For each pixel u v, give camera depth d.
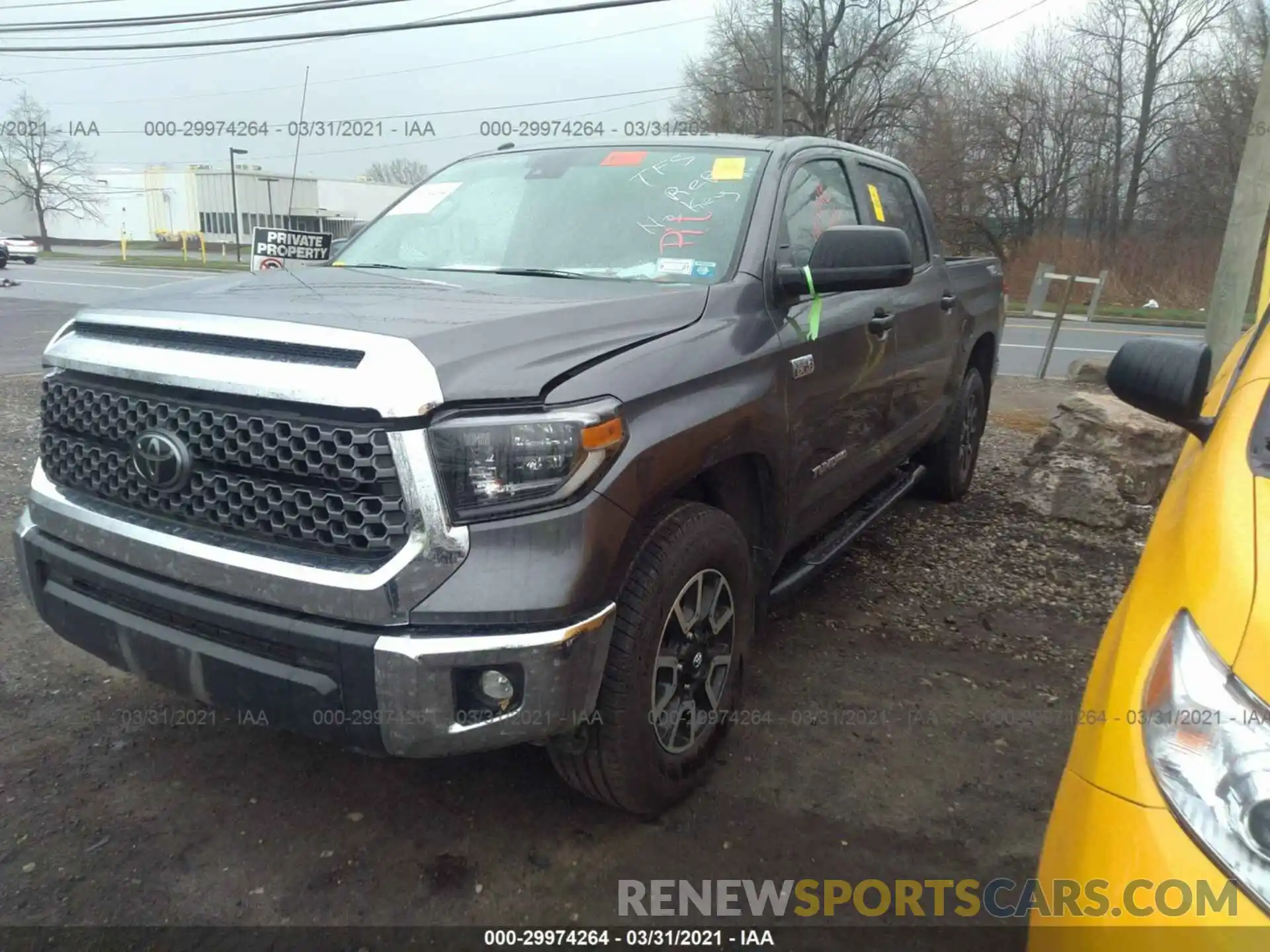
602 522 2.24
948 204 36.00
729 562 2.80
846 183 4.14
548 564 2.16
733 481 3.03
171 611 2.37
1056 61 36.00
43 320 15.80
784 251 3.35
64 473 2.69
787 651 3.86
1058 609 4.38
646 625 2.42
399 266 3.49
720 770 3.01
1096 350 16.61
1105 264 33.41
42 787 2.82
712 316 2.88
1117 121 35.44
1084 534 5.44
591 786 2.56
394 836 2.66
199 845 2.60
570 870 2.55
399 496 2.12
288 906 2.39
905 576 4.73
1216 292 8.41
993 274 5.98
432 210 3.79
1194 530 1.76
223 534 2.35
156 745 3.06
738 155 3.58
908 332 4.30
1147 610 1.76
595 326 2.54
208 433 2.32
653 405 2.45
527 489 2.15
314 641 2.16
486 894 2.45
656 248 3.24
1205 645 1.54
